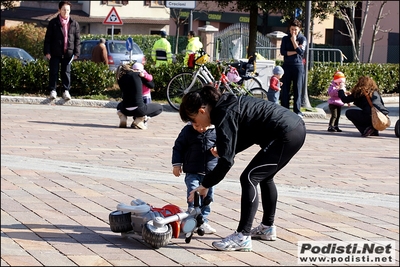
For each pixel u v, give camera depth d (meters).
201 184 6.47
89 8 59.75
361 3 44.91
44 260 6.14
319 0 29.67
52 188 8.92
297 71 17.00
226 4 30.61
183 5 28.42
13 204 8.02
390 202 9.23
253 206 6.62
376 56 44.16
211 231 7.20
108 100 19.08
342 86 16.00
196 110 6.31
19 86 19.17
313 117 18.73
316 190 9.82
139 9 61.84
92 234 7.02
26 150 11.68
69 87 18.55
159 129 14.94
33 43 46.62
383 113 15.62
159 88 19.61
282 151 6.50
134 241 6.86
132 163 11.02
